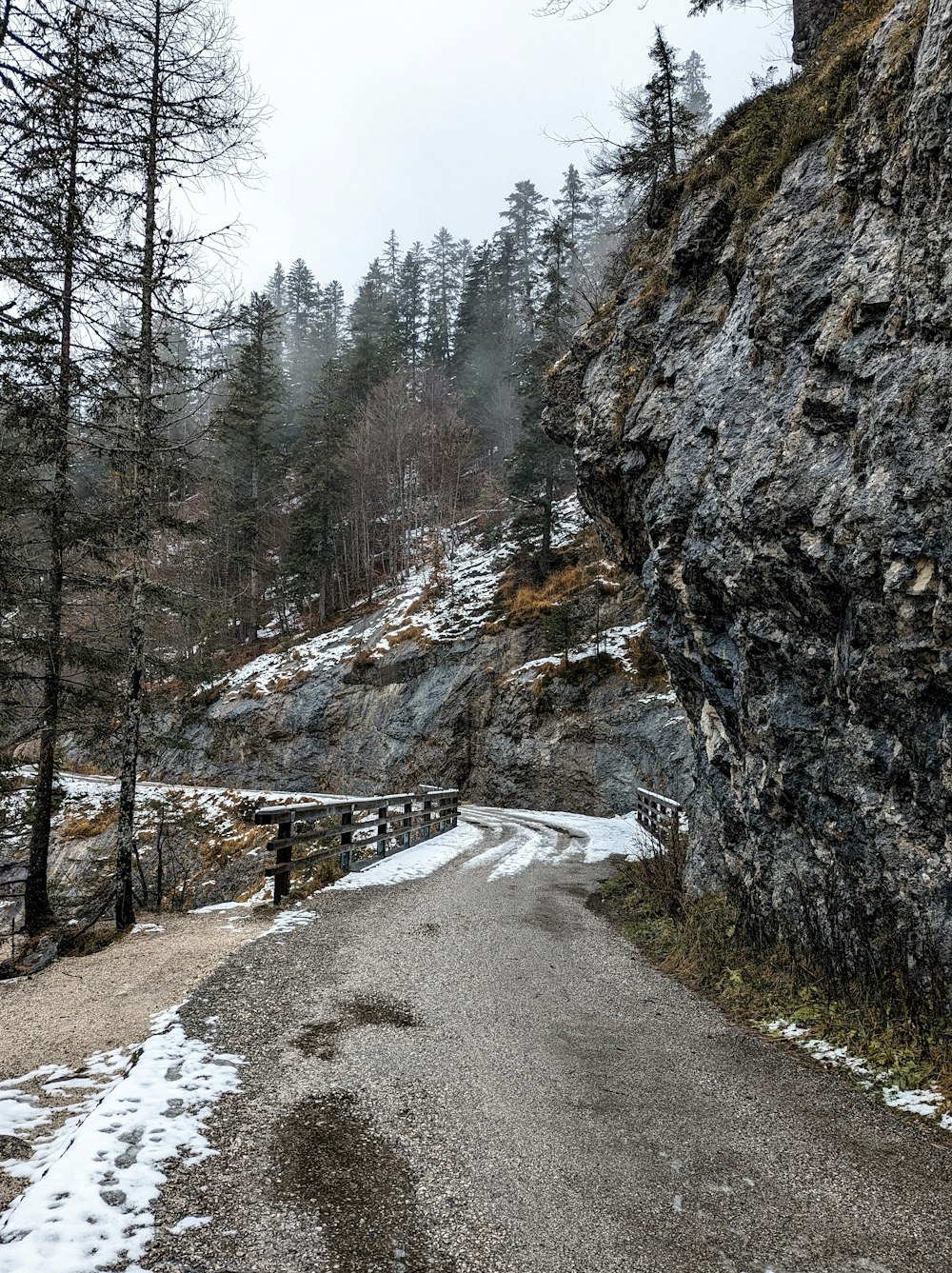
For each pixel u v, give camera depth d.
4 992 6.48
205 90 9.57
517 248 62.91
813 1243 2.97
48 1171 3.25
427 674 28.89
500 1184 3.34
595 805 22.38
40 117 6.01
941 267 4.91
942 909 4.77
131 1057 4.91
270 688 32.94
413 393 52.62
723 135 10.34
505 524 38.62
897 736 5.19
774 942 6.83
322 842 15.48
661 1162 3.59
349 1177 3.35
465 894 10.07
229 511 34.22
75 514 11.27
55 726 11.26
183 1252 2.77
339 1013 5.53
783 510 6.25
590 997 6.25
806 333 6.71
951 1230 3.07
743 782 7.60
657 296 10.73
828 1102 4.32
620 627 25.56
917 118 5.29
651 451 9.71
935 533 4.73
